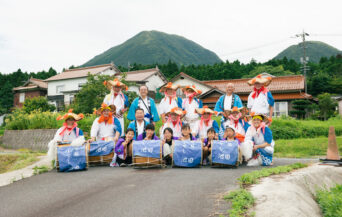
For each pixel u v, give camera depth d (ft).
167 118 28.68
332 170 22.06
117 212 12.69
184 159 22.75
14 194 16.19
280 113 91.56
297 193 14.64
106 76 78.95
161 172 20.95
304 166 22.57
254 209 12.37
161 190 15.75
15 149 53.67
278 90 90.99
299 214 12.01
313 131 54.54
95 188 16.72
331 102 103.65
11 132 58.08
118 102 28.53
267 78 27.12
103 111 25.64
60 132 24.64
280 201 13.01
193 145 23.09
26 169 24.12
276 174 18.72
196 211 12.51
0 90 201.36
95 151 23.88
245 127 26.48
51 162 24.50
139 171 21.53
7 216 12.78
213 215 12.02
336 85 178.19
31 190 16.88
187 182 17.40
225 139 25.31
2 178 20.70
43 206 13.92
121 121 28.55
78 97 76.89
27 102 98.99
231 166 22.90
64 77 123.85
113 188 16.56
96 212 12.80
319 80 181.98
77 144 23.12
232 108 28.02
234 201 13.19
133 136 24.09
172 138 25.50
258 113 25.99
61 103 124.57
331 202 15.17
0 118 147.95
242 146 23.90
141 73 130.31
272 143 24.99
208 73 242.99
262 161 24.21
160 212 12.50
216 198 14.11
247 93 96.43
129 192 15.58
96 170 22.41
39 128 52.65
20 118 59.62
